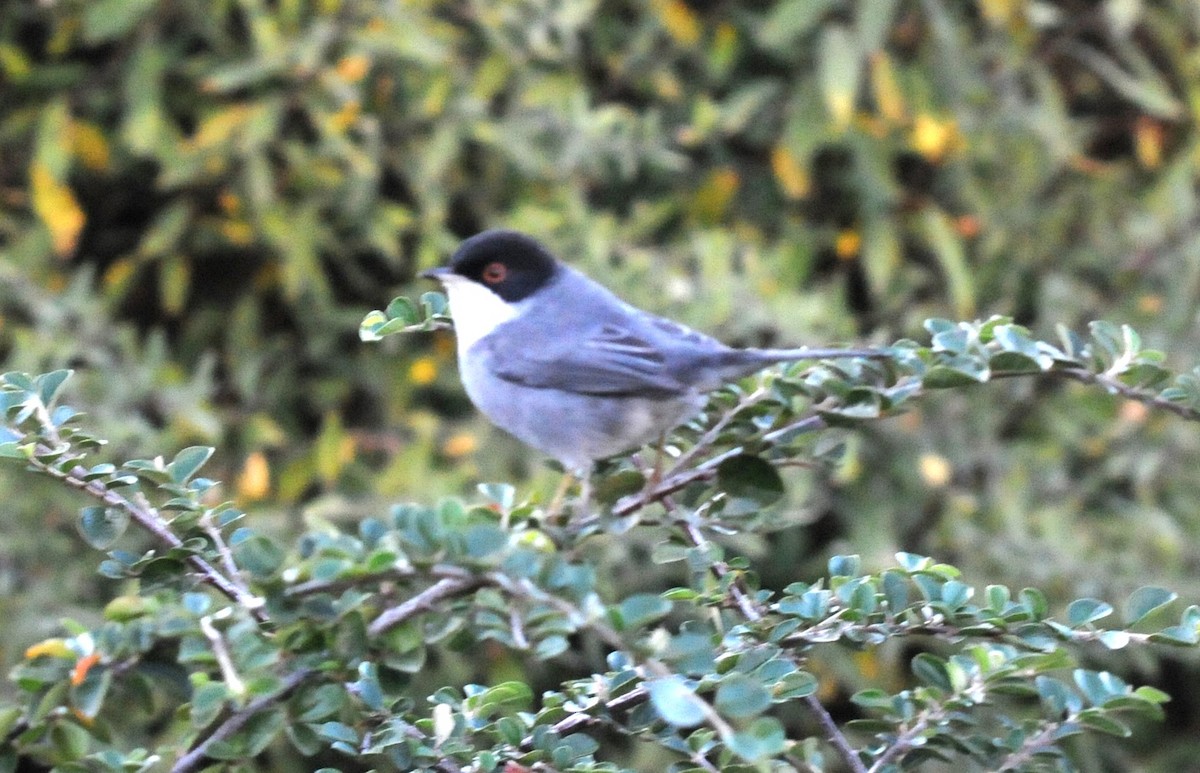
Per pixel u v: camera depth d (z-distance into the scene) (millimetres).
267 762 10781
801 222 12383
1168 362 11344
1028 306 12477
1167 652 11289
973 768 5844
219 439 10664
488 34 11172
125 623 4188
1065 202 12344
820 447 5867
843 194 12547
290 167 11148
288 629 4215
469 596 4398
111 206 11883
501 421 7160
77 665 4105
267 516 10328
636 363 6406
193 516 5027
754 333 10523
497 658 10445
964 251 12297
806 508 11164
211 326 11727
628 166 10992
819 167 12562
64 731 4324
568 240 10859
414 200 11906
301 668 4258
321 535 4180
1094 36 13094
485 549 3934
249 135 10570
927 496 11312
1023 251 12117
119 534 4902
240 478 10719
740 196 12430
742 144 12539
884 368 5656
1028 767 4926
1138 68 12445
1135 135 13211
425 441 10641
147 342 12031
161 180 10672
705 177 12195
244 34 11469
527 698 5090
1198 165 12188
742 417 5727
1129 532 11266
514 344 6984
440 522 4004
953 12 12281
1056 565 10758
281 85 11070
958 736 5070
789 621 5105
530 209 10930
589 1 11164
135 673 4242
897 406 5590
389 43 10672
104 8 10562
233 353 11352
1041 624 4891
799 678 4887
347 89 10602
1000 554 10828
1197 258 11625
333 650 4223
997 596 4934
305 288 11398
